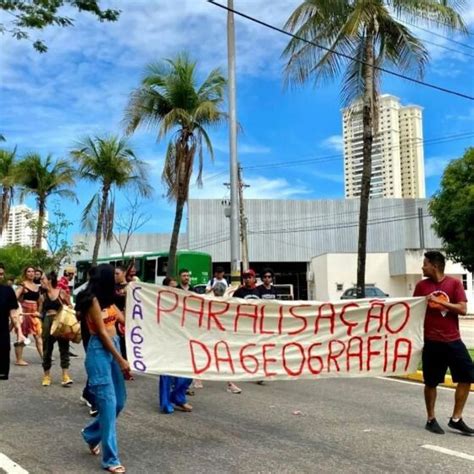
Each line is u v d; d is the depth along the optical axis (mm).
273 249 56094
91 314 5344
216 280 11062
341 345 7160
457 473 5258
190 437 6543
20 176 32469
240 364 6949
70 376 10742
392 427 6988
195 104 19391
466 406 8312
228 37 16078
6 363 9984
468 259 28500
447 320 6770
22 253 37031
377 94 14859
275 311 7090
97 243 28359
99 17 8461
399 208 56156
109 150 27609
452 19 14195
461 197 28031
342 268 48812
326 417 7535
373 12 13914
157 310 6770
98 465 5539
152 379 10445
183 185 19469
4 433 6750
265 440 6395
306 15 14812
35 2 8039
